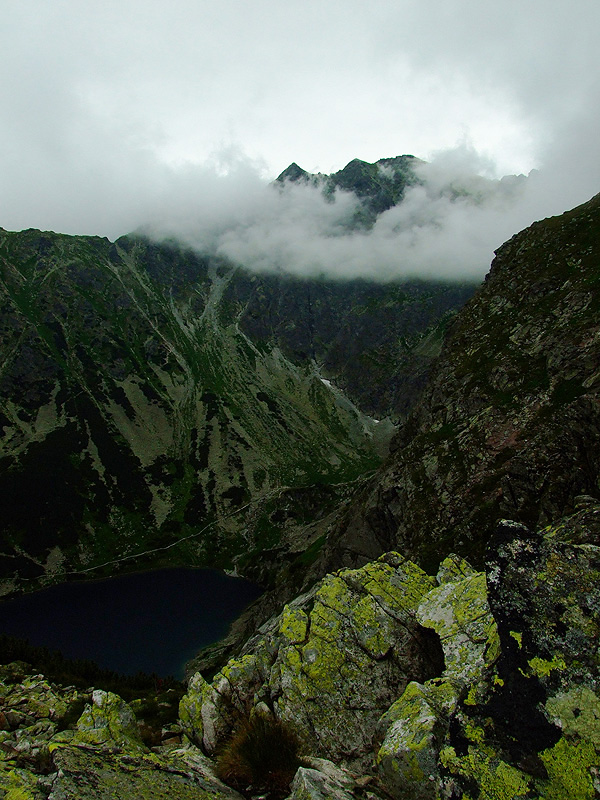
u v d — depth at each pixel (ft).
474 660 38.63
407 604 54.90
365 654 50.37
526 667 28.55
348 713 45.29
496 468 184.44
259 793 36.76
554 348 216.54
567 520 66.85
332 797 31.12
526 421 193.67
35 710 109.60
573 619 29.01
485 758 26.48
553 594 30.27
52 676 158.51
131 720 64.08
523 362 231.30
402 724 35.06
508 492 164.55
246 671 55.62
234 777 38.81
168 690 172.96
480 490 181.27
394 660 49.16
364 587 58.23
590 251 260.83
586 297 228.43
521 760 25.66
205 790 36.22
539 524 140.87
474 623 42.86
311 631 54.44
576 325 215.10
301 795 31.65
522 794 24.41
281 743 40.93
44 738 78.74
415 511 209.87
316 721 45.32
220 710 51.47
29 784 37.60
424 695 36.96
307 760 39.63
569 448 152.46
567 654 27.99
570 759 24.58
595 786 23.34
